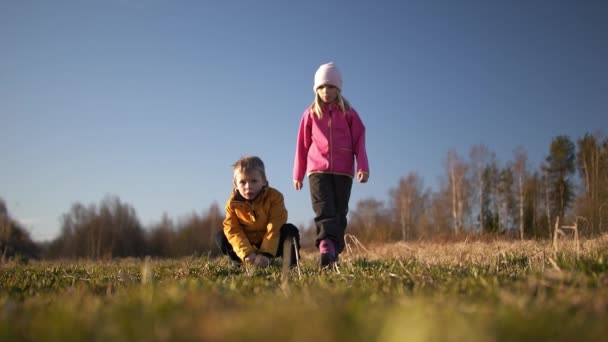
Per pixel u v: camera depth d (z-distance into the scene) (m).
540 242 8.20
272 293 2.38
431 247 8.85
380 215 24.86
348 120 5.84
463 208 29.55
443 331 1.10
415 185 30.83
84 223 38.91
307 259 7.51
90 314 1.59
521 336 1.17
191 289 2.24
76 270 5.27
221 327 1.17
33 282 3.59
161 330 1.20
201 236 39.72
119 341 1.18
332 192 5.57
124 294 2.36
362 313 1.41
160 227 41.56
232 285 2.71
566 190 26.05
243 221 5.27
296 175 6.04
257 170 5.18
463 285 2.45
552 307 1.62
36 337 1.26
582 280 2.33
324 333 1.08
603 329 1.20
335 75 5.75
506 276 2.89
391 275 3.01
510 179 28.70
